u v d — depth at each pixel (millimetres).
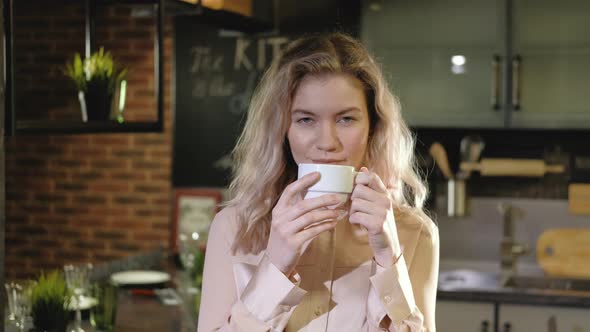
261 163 1406
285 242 1242
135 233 4832
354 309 1394
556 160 4418
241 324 1268
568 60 4012
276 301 1263
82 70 2566
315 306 1396
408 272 1434
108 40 4781
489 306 3822
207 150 4730
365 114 1353
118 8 4758
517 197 4473
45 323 2350
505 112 4086
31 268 4977
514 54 4059
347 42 1396
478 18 4090
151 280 3346
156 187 4805
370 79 1353
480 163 4414
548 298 3750
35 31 4902
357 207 1251
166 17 4758
